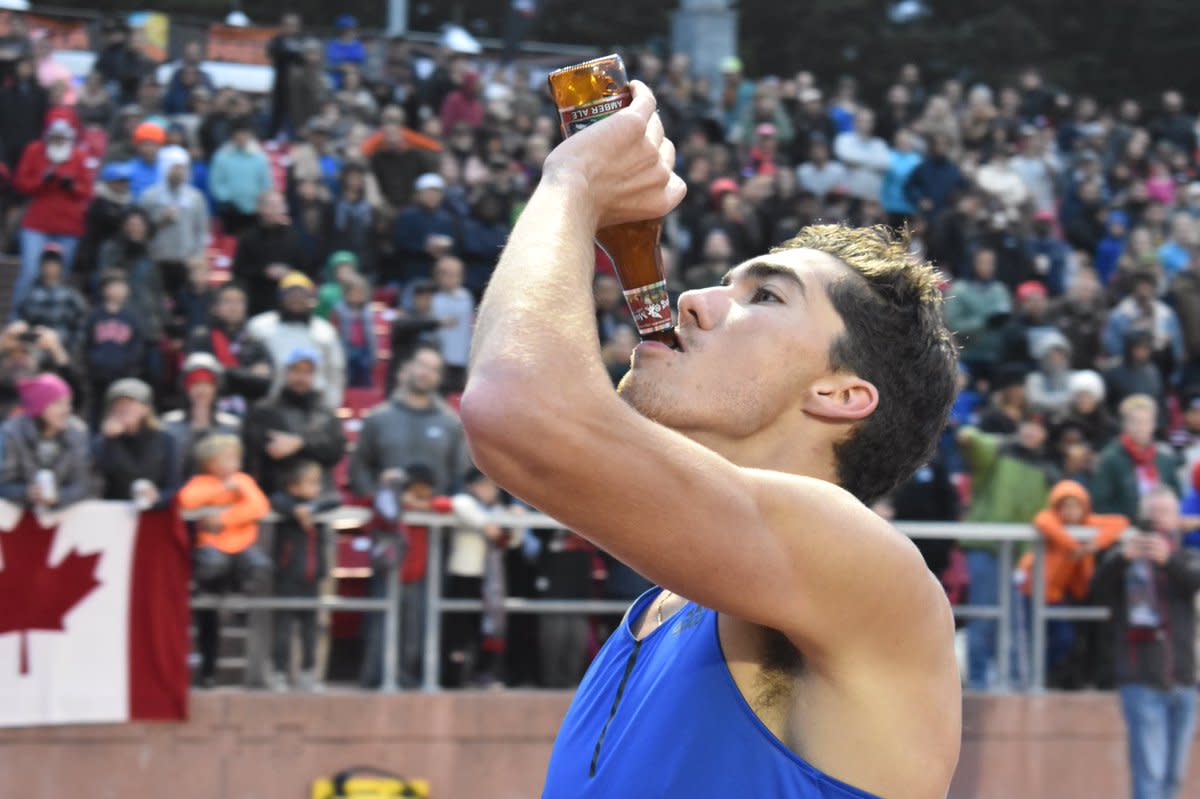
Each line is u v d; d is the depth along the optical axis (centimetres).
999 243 1977
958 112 2709
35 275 1891
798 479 252
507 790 1316
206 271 1723
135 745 1230
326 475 1309
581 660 1336
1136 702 1259
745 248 1942
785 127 2433
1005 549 1388
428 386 1344
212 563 1232
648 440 236
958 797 1372
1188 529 1344
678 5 5178
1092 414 1537
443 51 2530
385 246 1959
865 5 5169
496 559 1303
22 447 1197
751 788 264
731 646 276
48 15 2953
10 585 1191
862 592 251
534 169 2212
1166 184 2569
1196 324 1953
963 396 1758
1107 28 5247
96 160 2259
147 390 1252
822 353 283
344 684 1328
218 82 2902
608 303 1634
